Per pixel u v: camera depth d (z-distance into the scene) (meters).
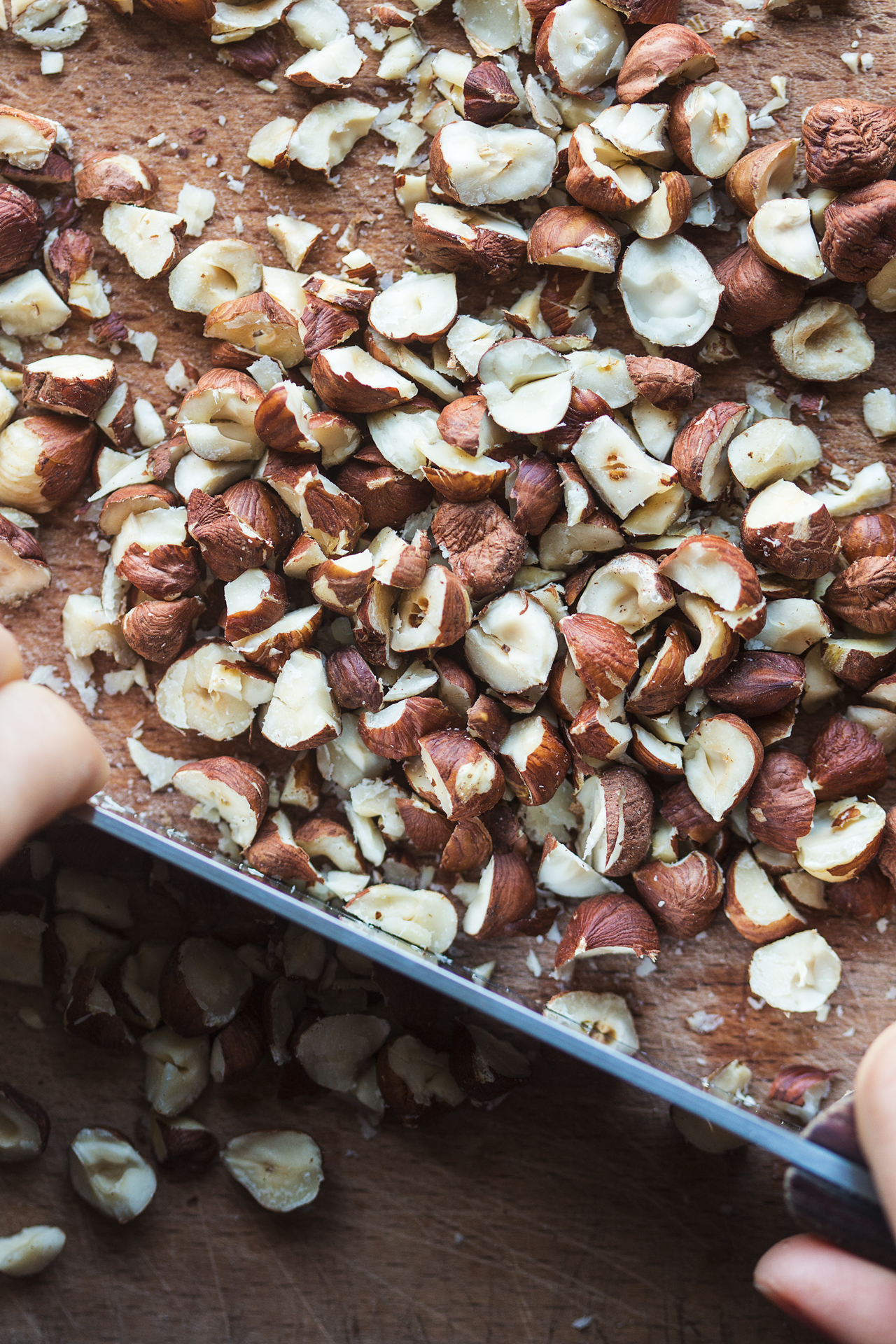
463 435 0.35
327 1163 0.37
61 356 0.36
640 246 0.36
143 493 0.36
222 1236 0.37
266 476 0.36
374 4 0.36
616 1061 0.34
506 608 0.36
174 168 0.37
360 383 0.35
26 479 0.36
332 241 0.37
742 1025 0.36
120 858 0.37
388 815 0.36
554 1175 0.37
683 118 0.36
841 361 0.36
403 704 0.36
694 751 0.36
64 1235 0.37
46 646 0.37
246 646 0.36
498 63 0.36
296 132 0.36
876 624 0.36
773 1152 0.34
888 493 0.36
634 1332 0.37
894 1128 0.32
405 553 0.35
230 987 0.37
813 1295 0.33
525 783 0.36
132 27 0.37
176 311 0.37
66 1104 0.37
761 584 0.36
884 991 0.36
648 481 0.35
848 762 0.36
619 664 0.35
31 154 0.36
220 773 0.36
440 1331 0.37
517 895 0.36
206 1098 0.37
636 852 0.36
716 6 0.36
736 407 0.36
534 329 0.36
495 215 0.36
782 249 0.35
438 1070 0.37
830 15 0.36
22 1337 0.37
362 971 0.37
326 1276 0.37
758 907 0.36
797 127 0.36
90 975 0.37
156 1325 0.37
